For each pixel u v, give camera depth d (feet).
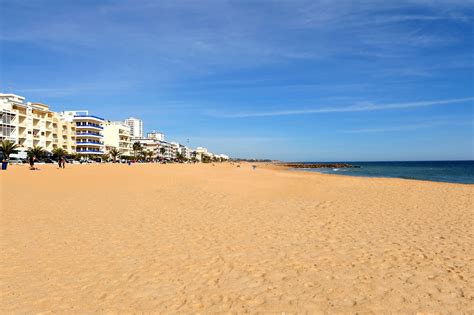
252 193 59.93
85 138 312.29
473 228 30.78
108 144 369.09
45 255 21.93
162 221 33.58
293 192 62.13
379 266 20.01
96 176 98.02
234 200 50.11
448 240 26.25
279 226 31.55
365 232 29.12
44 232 28.30
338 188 70.90
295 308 14.49
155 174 118.11
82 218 34.55
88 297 15.60
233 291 16.34
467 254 22.40
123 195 54.65
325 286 16.94
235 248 23.91
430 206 44.88
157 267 19.81
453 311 14.17
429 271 19.08
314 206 44.57
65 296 15.69
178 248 23.82
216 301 15.21
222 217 36.06
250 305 14.80
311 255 22.29
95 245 24.45
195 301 15.21
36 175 95.50
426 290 16.38
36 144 242.58
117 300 15.29
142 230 29.48
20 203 43.91
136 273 18.79
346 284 17.20
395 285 17.03
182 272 18.98
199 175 119.55
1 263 20.29
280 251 23.20
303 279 17.92
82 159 280.10
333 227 31.17
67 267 19.69
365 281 17.58
